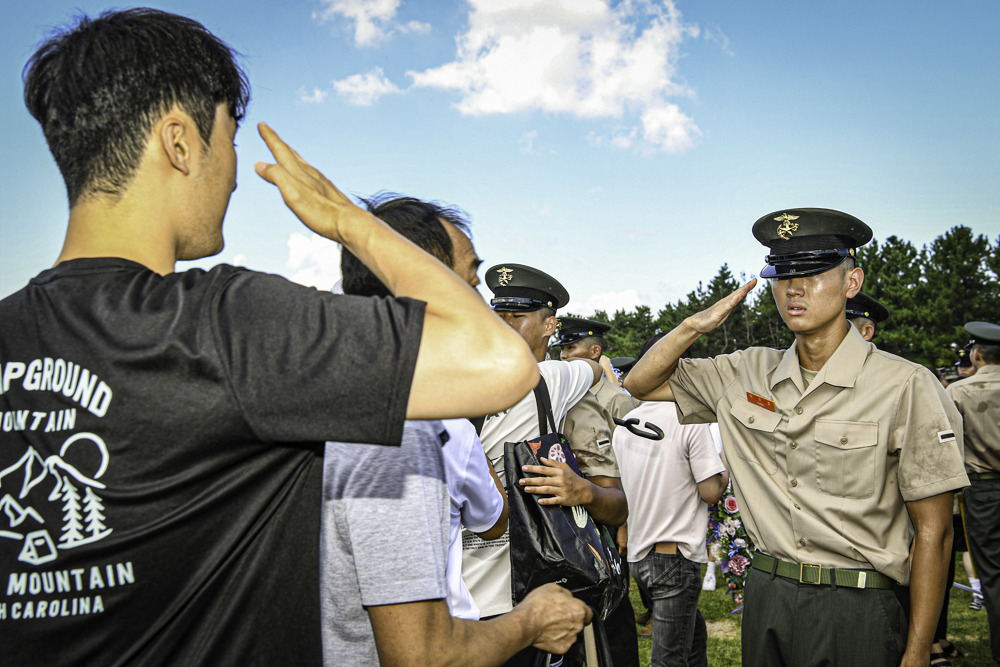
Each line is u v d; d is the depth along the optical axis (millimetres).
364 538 1172
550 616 1510
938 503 2373
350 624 1225
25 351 950
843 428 2492
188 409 888
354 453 1214
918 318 55844
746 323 65312
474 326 920
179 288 962
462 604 1565
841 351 2564
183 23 1088
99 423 896
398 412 876
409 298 933
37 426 916
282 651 993
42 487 901
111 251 1027
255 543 981
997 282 55094
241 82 1165
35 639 883
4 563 896
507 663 2221
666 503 4188
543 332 3748
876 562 2410
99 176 1024
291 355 896
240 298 940
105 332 924
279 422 887
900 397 2436
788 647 2541
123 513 891
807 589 2506
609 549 2455
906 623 2467
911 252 58812
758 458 2732
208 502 922
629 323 83312
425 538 1189
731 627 6418
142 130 1029
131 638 900
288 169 1105
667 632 4176
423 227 1604
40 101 1055
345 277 1520
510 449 2234
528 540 2121
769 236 2711
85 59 1017
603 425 3016
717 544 6879
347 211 1064
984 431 5215
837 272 2557
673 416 4254
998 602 5168
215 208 1128
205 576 932
